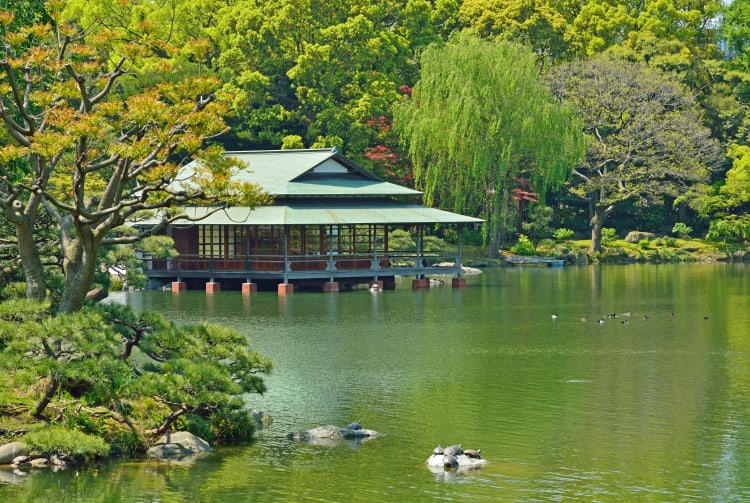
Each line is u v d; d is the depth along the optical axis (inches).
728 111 4298.7
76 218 1090.7
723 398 1334.9
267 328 1957.4
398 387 1413.6
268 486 978.7
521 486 977.5
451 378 1471.5
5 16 1132.5
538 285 2901.1
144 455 1074.7
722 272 3422.7
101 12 3390.7
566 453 1085.1
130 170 1158.3
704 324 2043.6
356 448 1108.5
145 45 1160.8
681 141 3892.7
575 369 1541.6
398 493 957.8
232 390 1079.0
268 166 2915.8
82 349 1021.8
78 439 1029.8
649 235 4264.3
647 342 1806.1
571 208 4478.3
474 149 3331.7
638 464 1045.8
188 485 981.8
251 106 3848.4
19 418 1088.2
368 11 3991.1
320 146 3683.6
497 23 4266.7
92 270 1123.3
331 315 2164.1
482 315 2180.1
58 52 1206.9
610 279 3115.2
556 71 4028.1
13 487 973.2
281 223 2603.3
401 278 3206.2
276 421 1229.1
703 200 4062.5
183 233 2822.3
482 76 3366.1
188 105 1118.4
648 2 4788.4
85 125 1031.6
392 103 3821.4
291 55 3939.5
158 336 1111.6
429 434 1163.3
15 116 1376.7
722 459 1061.8
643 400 1327.5
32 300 1061.1
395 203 2950.3
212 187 1101.7
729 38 4867.1
